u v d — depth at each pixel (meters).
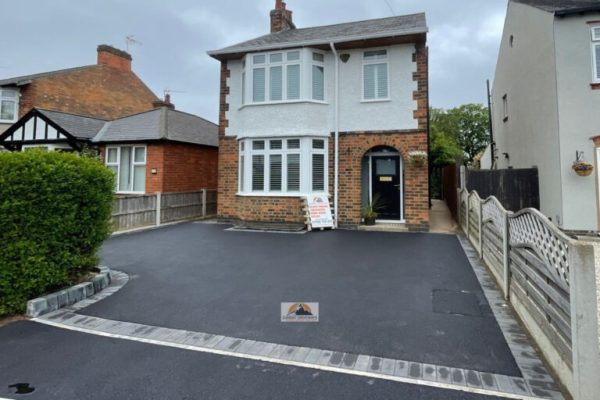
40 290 4.97
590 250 2.76
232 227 12.65
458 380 3.13
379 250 8.66
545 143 11.39
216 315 4.69
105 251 8.65
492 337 3.96
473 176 12.38
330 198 12.55
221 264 7.39
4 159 4.59
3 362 3.50
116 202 11.49
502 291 5.47
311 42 12.12
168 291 5.68
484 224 7.24
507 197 12.23
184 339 3.99
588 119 10.21
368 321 4.44
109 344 3.89
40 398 2.93
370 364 3.42
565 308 3.01
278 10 16.36
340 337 4.01
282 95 12.60
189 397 2.93
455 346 3.76
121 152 15.52
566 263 3.04
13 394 2.98
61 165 5.15
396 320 4.46
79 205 5.47
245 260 7.72
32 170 4.79
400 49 12.04
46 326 4.38
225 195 13.70
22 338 4.04
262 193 12.61
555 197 10.68
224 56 13.51
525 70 13.27
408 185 11.75
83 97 21.02
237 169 13.59
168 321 4.50
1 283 4.51
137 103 24.14
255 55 12.93
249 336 4.06
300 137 12.30
